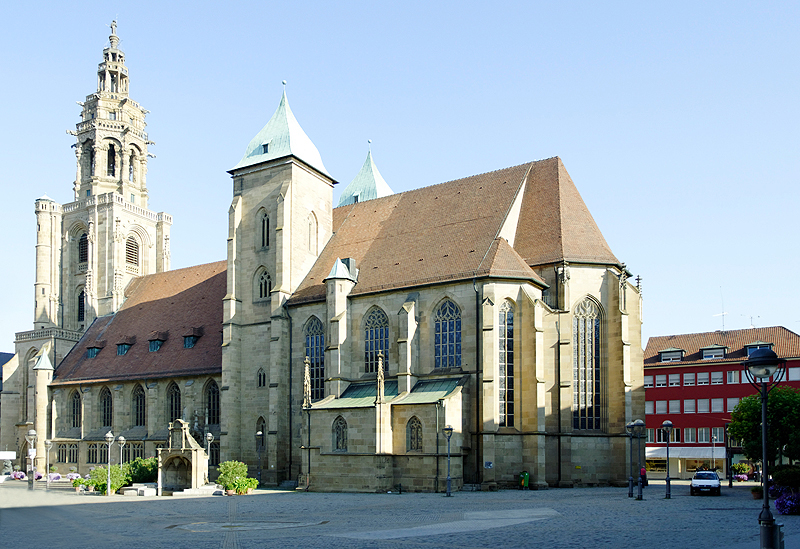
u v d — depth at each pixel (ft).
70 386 364.17
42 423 365.61
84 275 401.29
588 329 247.29
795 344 362.74
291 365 285.43
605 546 96.12
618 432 240.32
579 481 235.40
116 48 423.64
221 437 294.25
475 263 245.24
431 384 240.73
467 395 231.50
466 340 238.07
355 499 193.57
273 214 303.68
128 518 143.95
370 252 288.51
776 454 240.53
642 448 240.73
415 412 226.17
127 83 426.10
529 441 228.22
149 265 411.34
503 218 260.01
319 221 315.37
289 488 261.44
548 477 234.17
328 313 269.23
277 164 305.94
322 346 278.67
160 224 417.69
